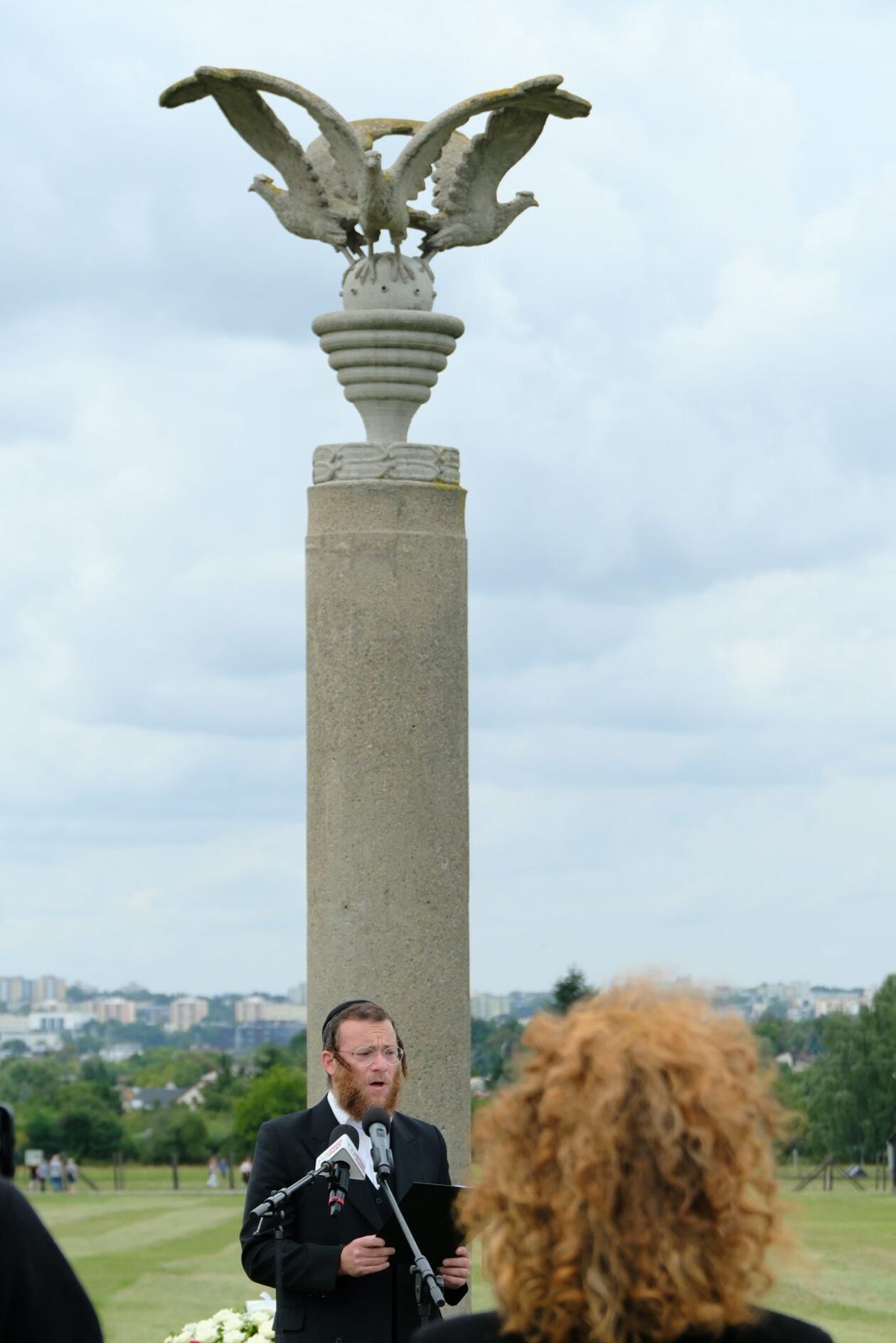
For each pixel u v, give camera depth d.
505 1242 2.93
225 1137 130.88
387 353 9.63
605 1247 2.83
